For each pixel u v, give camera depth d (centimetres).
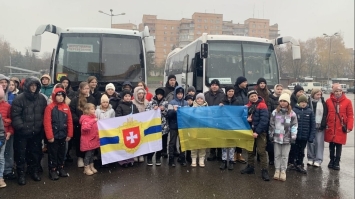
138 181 595
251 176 640
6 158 586
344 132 689
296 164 683
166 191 547
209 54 987
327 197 537
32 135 569
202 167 695
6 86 592
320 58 6444
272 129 626
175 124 691
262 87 712
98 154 691
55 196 517
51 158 596
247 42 1024
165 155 776
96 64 898
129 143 665
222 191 552
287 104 611
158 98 715
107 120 646
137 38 943
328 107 702
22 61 5034
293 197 532
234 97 709
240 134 671
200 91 996
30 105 564
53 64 895
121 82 906
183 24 8256
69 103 662
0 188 548
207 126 684
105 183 582
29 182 581
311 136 650
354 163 762
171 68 1638
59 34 905
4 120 546
